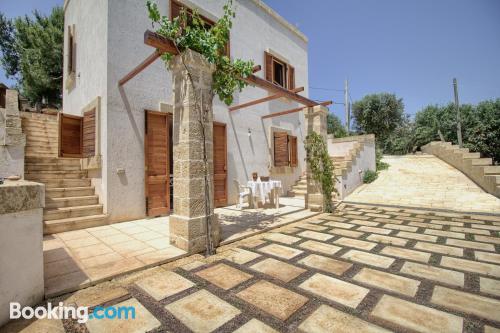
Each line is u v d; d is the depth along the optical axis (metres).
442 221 5.25
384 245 3.73
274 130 9.44
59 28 12.89
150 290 2.40
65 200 4.86
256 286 2.47
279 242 3.93
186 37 3.47
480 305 2.09
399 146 24.52
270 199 7.12
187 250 3.35
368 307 2.08
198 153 3.55
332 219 5.59
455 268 2.87
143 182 5.54
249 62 4.12
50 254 3.29
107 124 5.00
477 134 16.20
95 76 5.51
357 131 22.11
